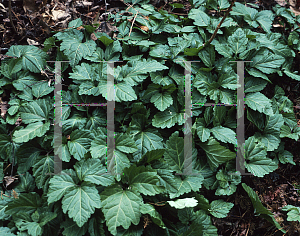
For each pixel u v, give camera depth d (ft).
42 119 7.58
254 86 8.58
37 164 7.30
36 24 9.03
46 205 7.27
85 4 9.48
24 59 8.09
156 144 7.66
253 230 8.48
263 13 10.02
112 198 6.88
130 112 7.98
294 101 9.67
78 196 6.77
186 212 7.54
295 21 10.21
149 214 7.01
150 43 8.43
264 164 8.02
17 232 6.88
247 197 8.61
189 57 8.67
